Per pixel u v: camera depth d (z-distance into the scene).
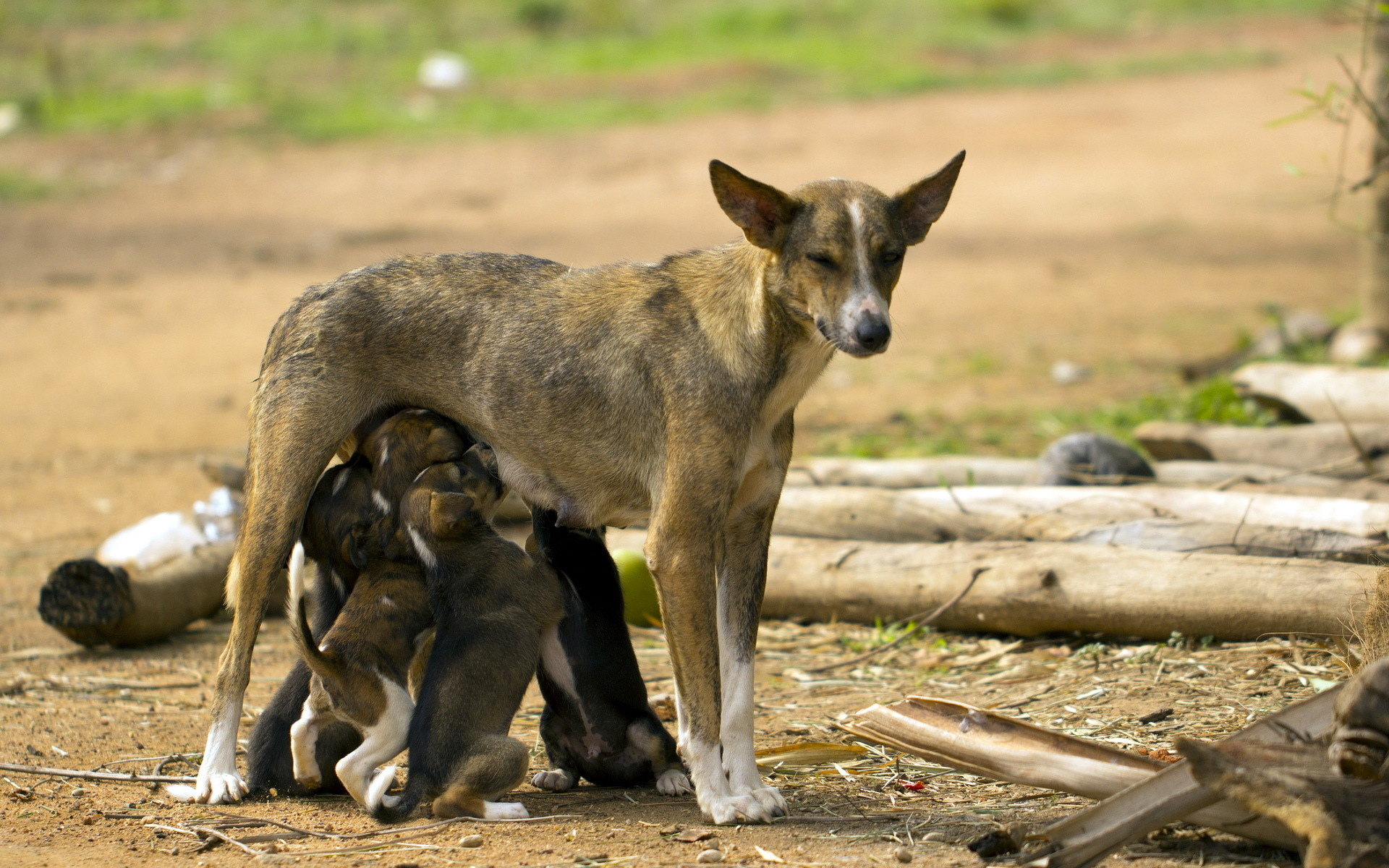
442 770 12.34
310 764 12.80
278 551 13.64
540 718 15.63
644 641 18.78
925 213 13.82
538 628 13.12
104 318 39.91
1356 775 9.73
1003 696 15.47
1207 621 15.84
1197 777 9.78
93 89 72.19
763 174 58.53
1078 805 12.29
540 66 81.12
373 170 61.03
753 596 13.45
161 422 30.39
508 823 12.30
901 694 15.95
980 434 27.59
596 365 13.38
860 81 78.88
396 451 13.76
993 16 96.00
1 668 17.62
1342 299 39.56
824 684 16.59
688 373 12.95
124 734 15.17
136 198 56.41
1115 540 17.34
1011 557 17.28
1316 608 15.14
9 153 62.44
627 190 57.53
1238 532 16.70
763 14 93.19
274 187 58.28
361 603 13.15
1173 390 30.28
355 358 14.00
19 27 84.88
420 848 11.68
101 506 24.78
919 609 17.88
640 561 19.25
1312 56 85.50
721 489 12.83
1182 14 99.62
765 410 13.06
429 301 14.03
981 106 75.12
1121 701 14.88
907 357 35.56
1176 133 68.31
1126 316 39.34
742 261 13.20
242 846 11.79
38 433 29.58
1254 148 64.56
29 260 46.97
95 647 18.48
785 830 12.07
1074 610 16.58
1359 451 20.33
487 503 13.84
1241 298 40.88
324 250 48.12
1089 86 80.06
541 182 59.28
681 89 76.62
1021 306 41.31
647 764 13.65
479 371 13.84
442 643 12.77
